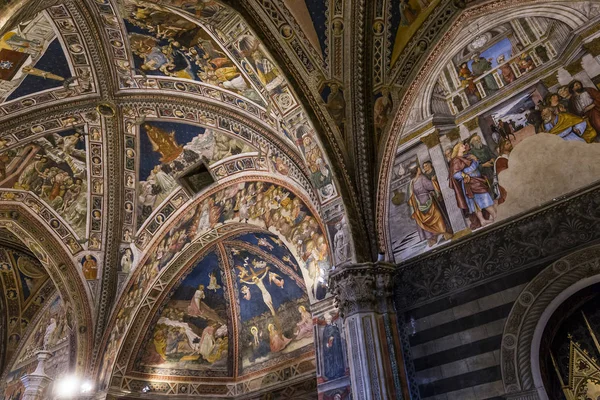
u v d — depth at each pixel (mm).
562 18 9164
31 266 20062
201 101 13250
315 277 11828
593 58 8727
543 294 8172
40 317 20812
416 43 10695
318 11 10555
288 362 15320
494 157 9617
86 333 15531
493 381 8164
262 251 15977
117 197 15547
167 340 16562
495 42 10023
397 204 10766
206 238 15844
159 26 11320
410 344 9391
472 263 9234
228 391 16438
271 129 12586
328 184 10906
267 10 10461
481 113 10055
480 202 9547
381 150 10984
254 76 11516
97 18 11344
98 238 15945
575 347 8070
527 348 8000
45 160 14609
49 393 18188
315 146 11078
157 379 16016
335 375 10375
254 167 14070
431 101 10734
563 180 8625
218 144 14195
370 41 10828
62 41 11680
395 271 10047
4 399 20047
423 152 10672
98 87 13156
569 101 8898
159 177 15344
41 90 12695
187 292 16906
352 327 9391
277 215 13500
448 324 9070
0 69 11680
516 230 8891
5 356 20641
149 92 13367
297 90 10883
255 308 16844
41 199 15398
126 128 14336
